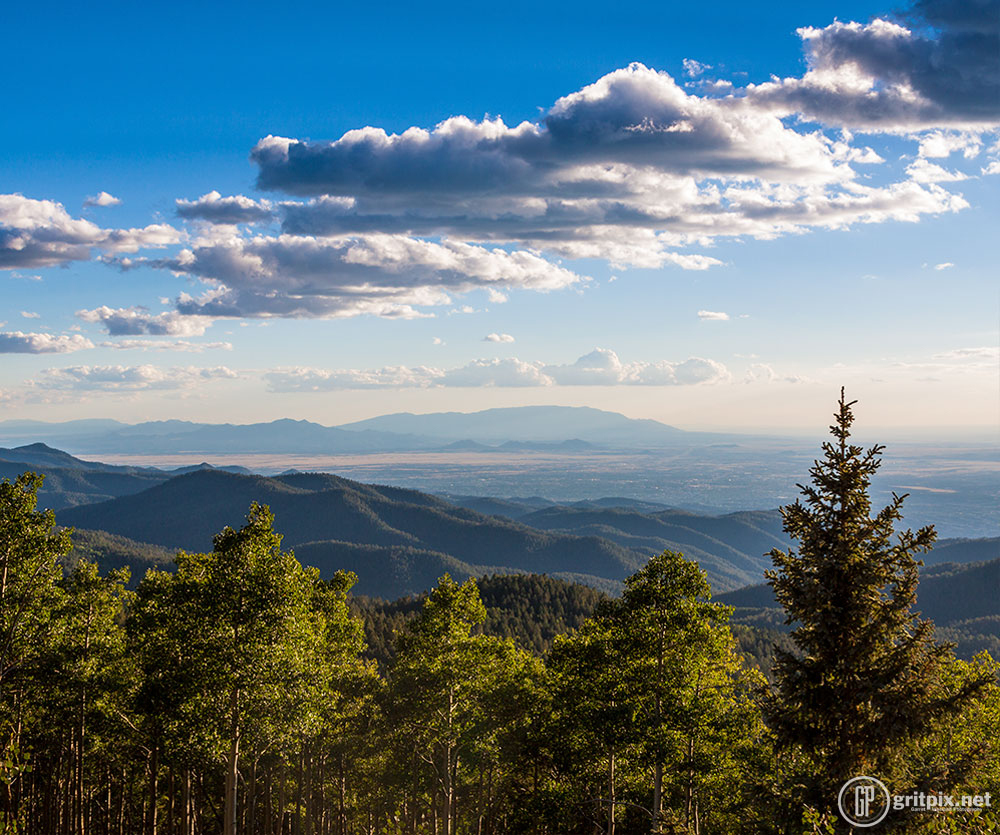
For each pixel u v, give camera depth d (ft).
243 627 88.33
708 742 93.25
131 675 107.76
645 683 90.79
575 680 97.40
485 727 119.55
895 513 53.21
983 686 50.83
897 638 52.75
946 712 50.72
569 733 102.01
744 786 58.44
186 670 89.35
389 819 189.26
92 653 107.04
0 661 96.89
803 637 53.98
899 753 52.34
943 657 52.08
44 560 99.35
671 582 90.38
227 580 88.69
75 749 120.88
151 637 99.55
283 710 90.27
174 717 91.50
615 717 89.66
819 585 52.16
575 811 106.83
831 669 52.19
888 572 51.96
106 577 113.70
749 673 93.15
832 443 55.11
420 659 118.62
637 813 107.96
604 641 96.27
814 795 52.31
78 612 109.60
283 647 89.10
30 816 120.57
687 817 94.17
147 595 101.96
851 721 51.60
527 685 122.31
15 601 96.22
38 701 104.42
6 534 95.25
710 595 90.38
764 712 54.75
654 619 90.17
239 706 87.51
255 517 93.04
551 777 118.21
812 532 53.67
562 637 106.32
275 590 89.15
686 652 89.97
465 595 120.57
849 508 53.31
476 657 118.62
